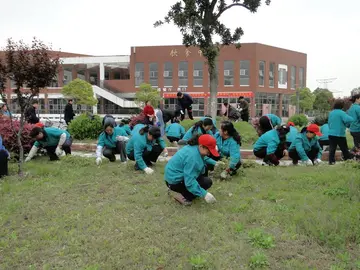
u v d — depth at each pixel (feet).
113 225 15.38
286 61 149.28
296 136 27.30
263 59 137.49
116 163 28.50
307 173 23.17
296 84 156.15
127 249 13.26
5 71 23.52
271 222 15.07
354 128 29.91
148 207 17.66
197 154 16.76
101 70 151.02
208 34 56.95
